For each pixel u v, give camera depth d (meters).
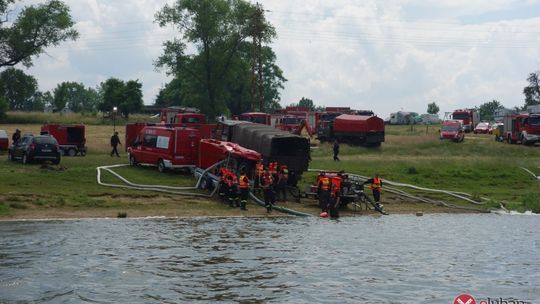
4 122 92.38
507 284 19.52
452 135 70.88
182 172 41.75
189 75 98.06
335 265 21.52
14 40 56.84
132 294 17.25
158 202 34.81
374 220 33.91
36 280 18.38
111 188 36.53
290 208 36.19
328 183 34.69
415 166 48.59
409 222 33.38
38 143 41.38
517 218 36.00
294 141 38.66
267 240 25.95
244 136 40.75
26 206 31.66
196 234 26.95
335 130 64.62
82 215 31.08
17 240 24.27
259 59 85.81
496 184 46.47
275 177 36.72
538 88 147.38
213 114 97.31
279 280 19.19
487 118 189.12
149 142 41.84
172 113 74.19
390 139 71.69
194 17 94.31
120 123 97.12
